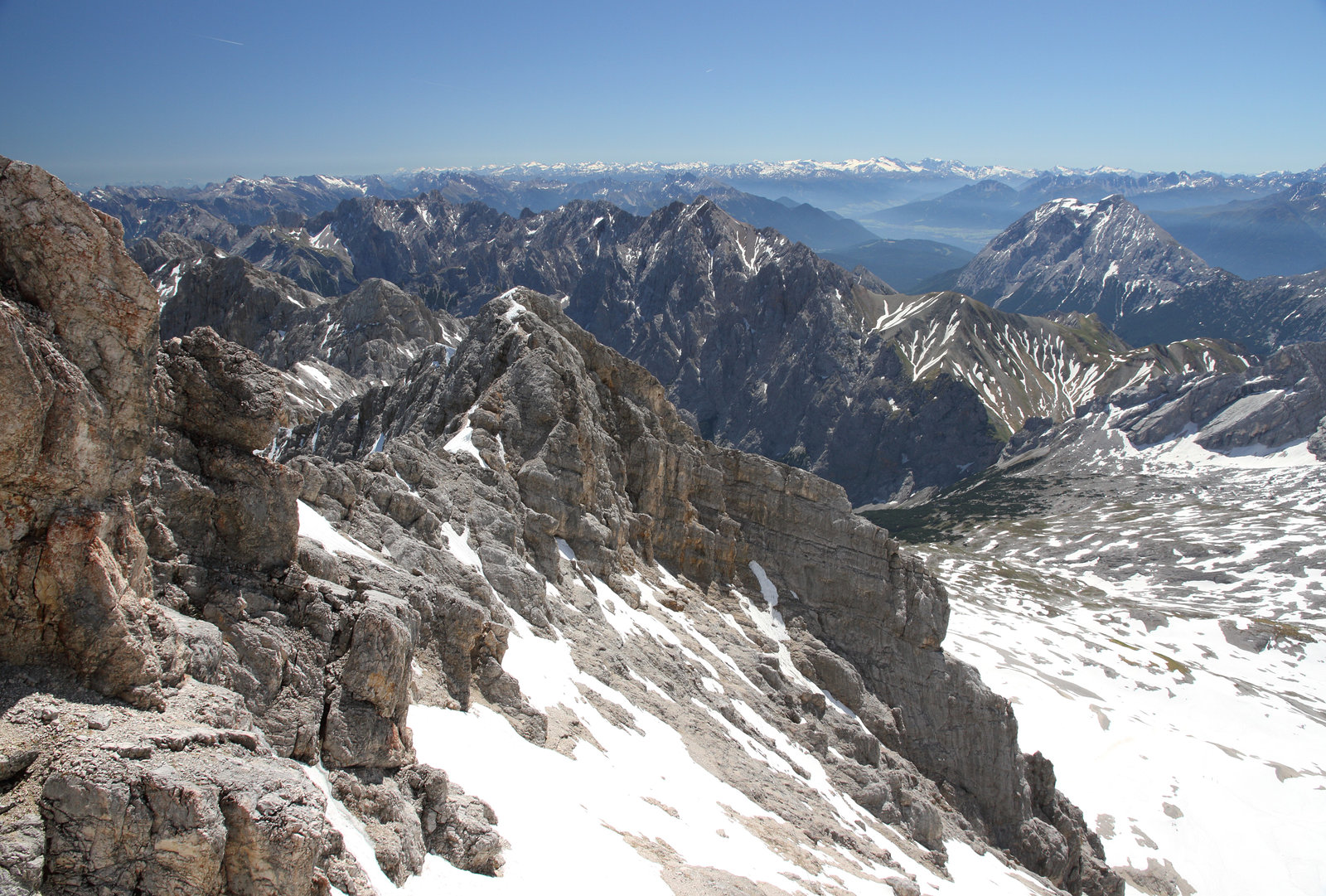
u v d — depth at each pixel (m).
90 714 17.48
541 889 25.03
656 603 70.50
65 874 15.47
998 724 81.94
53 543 18.14
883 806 63.28
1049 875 78.62
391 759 25.28
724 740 53.97
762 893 32.72
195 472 25.73
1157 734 138.00
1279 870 108.06
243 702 21.52
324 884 17.97
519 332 76.06
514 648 43.00
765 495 87.06
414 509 47.00
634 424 81.25
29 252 19.36
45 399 18.09
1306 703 164.88
